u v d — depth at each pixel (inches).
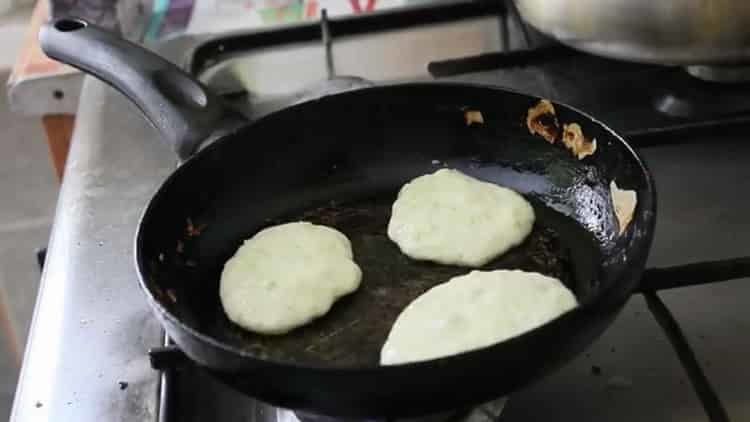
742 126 25.8
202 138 25.5
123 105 32.4
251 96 31.2
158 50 34.6
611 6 24.6
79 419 21.1
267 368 17.3
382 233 25.3
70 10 34.7
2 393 49.9
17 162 46.9
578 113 24.5
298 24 33.3
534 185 26.0
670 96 28.1
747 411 20.2
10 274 50.4
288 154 26.1
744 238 24.4
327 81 30.0
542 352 17.5
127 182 28.5
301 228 25.1
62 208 27.8
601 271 23.2
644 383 21.0
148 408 21.1
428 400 17.7
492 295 21.7
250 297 23.0
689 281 21.5
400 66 32.1
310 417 19.8
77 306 23.9
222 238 25.2
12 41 45.0
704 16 24.0
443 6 33.6
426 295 22.3
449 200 25.4
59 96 34.7
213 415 21.2
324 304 23.0
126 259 25.3
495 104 25.9
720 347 21.5
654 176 26.6
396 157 27.0
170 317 18.7
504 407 20.6
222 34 33.4
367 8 36.1
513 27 32.9
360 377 17.1
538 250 24.3
